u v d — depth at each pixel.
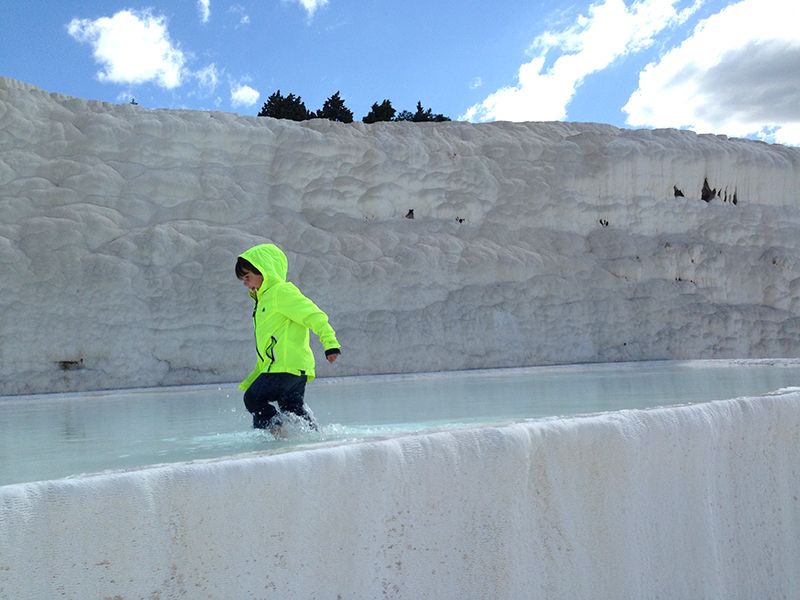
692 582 2.10
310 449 1.59
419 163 13.27
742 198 14.89
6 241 9.51
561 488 1.88
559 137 15.22
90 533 1.31
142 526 1.35
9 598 1.23
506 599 1.75
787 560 2.38
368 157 12.93
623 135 15.10
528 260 12.92
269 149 12.56
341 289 11.27
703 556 2.12
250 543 1.46
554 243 13.61
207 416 4.65
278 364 3.28
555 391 5.63
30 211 10.16
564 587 1.84
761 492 2.34
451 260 12.38
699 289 13.83
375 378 8.98
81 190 10.70
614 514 1.94
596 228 14.16
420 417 3.83
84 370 9.23
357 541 1.58
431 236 12.75
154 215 11.09
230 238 10.88
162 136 11.67
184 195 11.43
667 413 2.10
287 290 3.30
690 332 13.13
